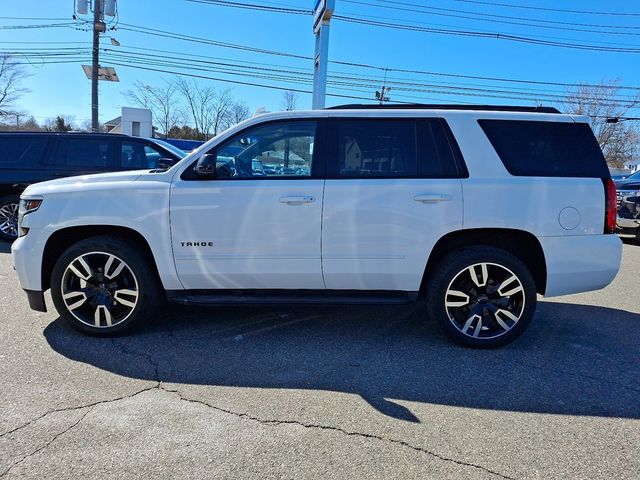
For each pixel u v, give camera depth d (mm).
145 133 24203
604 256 3789
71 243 4102
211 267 3824
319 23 11062
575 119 3900
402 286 3850
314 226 3740
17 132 7898
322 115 3881
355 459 2432
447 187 3711
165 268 3838
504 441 2619
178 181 3809
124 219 3781
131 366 3475
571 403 3053
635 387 3285
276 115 3902
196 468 2336
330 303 3857
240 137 3887
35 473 2273
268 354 3748
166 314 4648
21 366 3426
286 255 3785
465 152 3793
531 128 3865
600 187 3789
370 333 4242
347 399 3055
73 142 7797
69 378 3260
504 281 3826
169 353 3725
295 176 3801
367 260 3773
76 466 2332
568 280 3811
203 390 3141
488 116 3875
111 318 3953
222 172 3805
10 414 2783
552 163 3824
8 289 5348
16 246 3932
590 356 3811
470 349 3908
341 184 3738
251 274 3834
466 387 3248
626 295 5750
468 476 2316
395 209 3711
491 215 3701
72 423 2703
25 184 7684
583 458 2480
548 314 4922
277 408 2924
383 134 3846
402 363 3621
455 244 3920
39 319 4391
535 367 3586
